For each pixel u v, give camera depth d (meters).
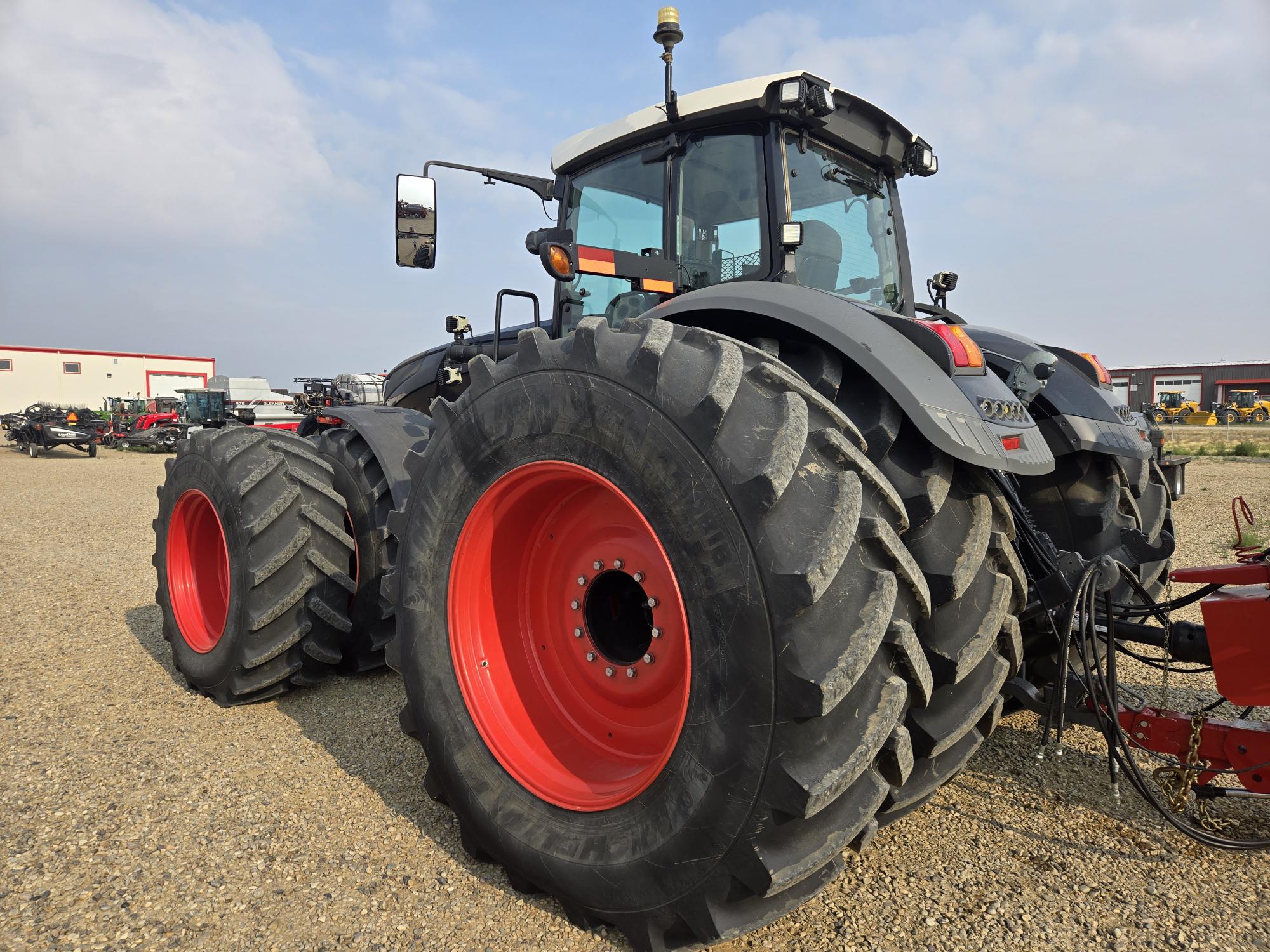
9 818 2.24
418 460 2.22
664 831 1.56
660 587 1.86
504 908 1.85
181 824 2.21
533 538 2.19
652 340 1.68
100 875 1.96
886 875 1.95
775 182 2.60
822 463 1.55
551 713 2.13
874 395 1.90
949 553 1.74
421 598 2.14
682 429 1.58
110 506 10.00
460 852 2.09
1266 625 1.83
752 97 2.54
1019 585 1.93
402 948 1.71
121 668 3.61
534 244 3.49
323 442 3.59
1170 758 2.53
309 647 3.06
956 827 2.18
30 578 5.65
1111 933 1.73
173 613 3.39
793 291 2.07
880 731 1.42
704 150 2.76
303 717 3.03
